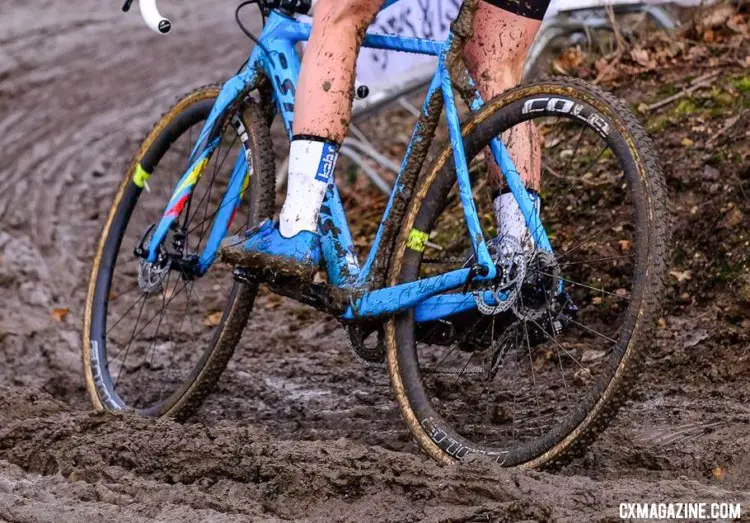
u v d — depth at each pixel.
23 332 11.46
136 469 6.99
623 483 6.21
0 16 24.91
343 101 7.04
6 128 18.30
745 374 8.34
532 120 7.04
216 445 6.96
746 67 11.54
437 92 7.09
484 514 5.83
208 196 8.71
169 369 10.56
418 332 7.24
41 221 14.75
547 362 9.15
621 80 12.23
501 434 7.68
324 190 7.10
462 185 6.85
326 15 7.07
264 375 10.12
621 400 6.18
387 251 7.24
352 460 6.59
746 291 8.98
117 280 12.99
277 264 7.11
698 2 12.80
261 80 8.09
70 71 21.06
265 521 6.01
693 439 7.20
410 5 12.47
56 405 8.47
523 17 7.01
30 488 6.71
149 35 23.41
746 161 9.98
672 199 10.22
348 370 9.96
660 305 6.11
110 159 16.81
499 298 6.67
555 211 10.67
